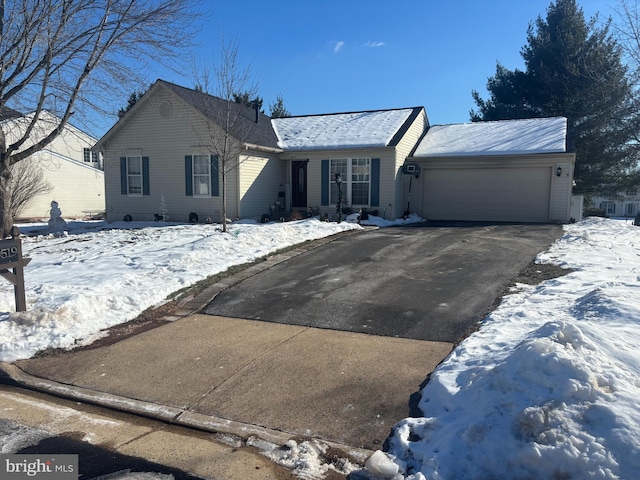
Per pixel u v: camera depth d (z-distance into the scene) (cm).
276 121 2305
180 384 480
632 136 2480
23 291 667
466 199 1869
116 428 405
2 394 483
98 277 857
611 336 411
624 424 294
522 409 329
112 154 1933
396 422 394
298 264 984
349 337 591
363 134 1897
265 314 695
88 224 1908
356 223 1591
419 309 678
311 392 451
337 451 359
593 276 747
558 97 2691
